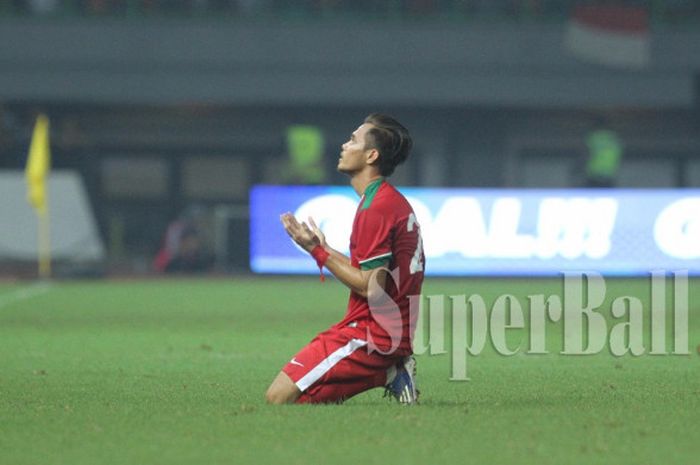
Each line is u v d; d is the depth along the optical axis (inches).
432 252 3774.6
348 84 4778.5
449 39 4768.7
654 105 4817.9
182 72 4761.3
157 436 956.0
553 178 5098.4
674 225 3784.5
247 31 4756.4
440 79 4783.5
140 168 5093.5
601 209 3782.0
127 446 914.7
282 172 5132.9
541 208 3779.5
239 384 1376.7
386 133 1113.4
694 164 5152.6
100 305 2869.1
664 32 4790.8
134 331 2190.0
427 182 5009.8
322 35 4761.3
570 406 1138.7
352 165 1117.7
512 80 4790.8
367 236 1087.0
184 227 4301.2
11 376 1471.5
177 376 1472.7
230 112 5017.2
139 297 3161.9
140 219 5103.3
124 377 1461.6
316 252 1087.0
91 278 4072.3
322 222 3757.4
